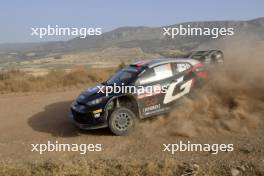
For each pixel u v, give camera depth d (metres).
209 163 6.44
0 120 10.36
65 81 17.23
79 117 8.80
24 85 15.85
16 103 12.45
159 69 9.35
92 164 6.58
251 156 6.66
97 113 8.53
